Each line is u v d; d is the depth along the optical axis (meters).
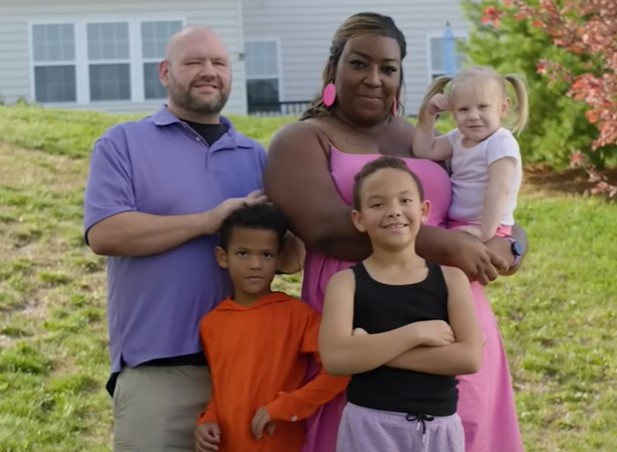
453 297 3.76
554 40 10.83
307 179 4.05
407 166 3.99
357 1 21.48
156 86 20.34
